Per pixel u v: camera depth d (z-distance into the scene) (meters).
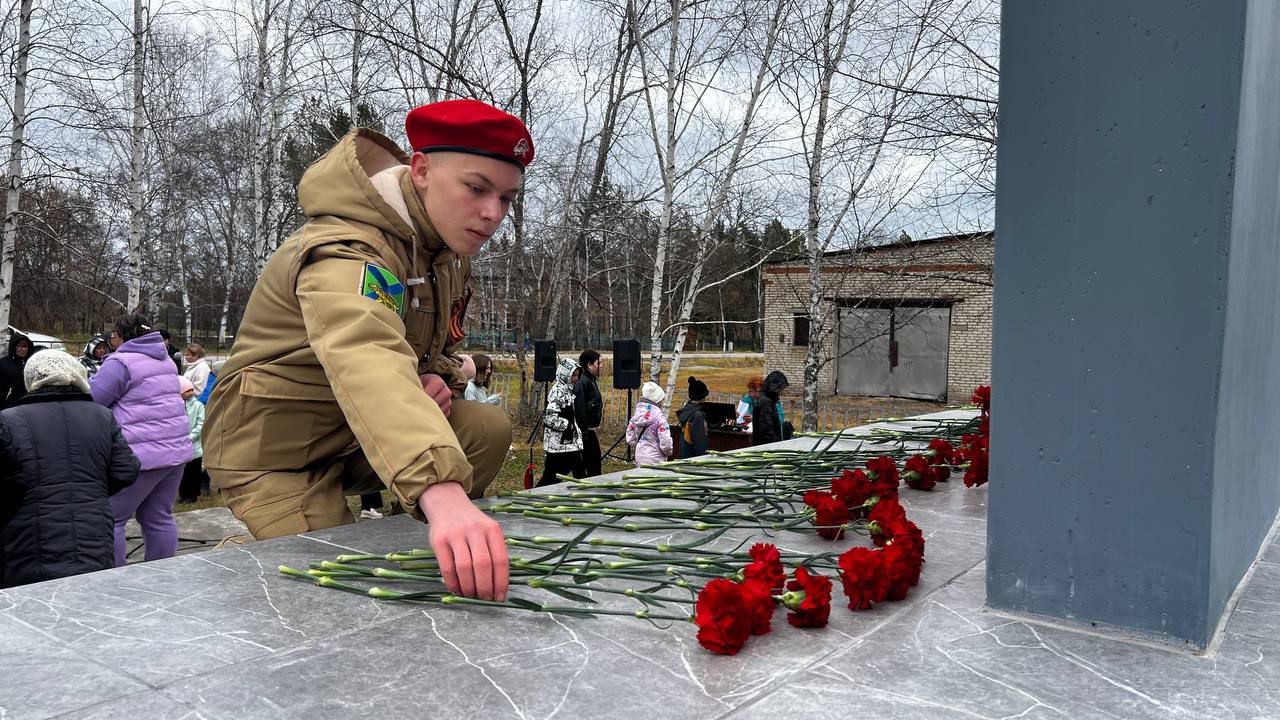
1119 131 1.53
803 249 14.07
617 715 1.16
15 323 23.22
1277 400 2.44
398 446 1.58
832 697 1.24
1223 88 1.44
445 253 2.32
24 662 1.29
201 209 25.73
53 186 13.80
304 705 1.16
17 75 11.19
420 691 1.22
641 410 8.76
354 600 1.64
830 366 23.06
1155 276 1.51
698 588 1.62
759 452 3.60
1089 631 1.57
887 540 1.92
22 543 3.80
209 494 9.49
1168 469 1.50
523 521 2.41
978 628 1.58
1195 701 1.26
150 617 1.51
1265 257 1.87
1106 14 1.53
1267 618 1.64
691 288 13.23
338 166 2.16
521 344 15.81
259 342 2.25
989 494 1.68
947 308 21.78
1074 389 1.59
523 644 1.43
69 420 3.96
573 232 16.27
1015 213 1.64
